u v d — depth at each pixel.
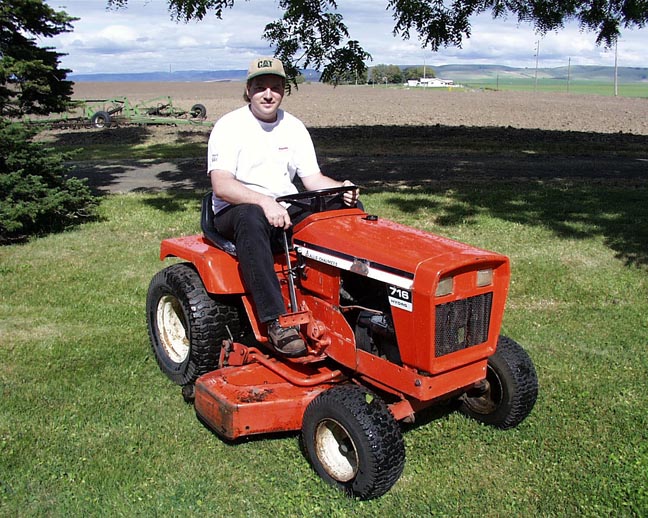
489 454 3.88
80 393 4.57
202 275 4.34
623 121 30.94
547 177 13.26
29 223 9.03
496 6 13.63
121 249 8.16
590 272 7.20
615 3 14.41
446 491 3.52
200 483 3.57
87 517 3.30
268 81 4.16
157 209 10.38
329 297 3.87
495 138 20.61
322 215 4.05
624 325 5.89
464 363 3.57
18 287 6.76
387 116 32.84
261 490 3.53
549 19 14.03
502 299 3.67
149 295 4.99
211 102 42.50
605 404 4.46
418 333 3.41
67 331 5.68
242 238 3.88
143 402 4.46
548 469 3.72
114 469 3.67
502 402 4.04
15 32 10.41
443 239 3.82
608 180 12.73
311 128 24.41
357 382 3.99
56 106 11.07
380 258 3.54
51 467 3.69
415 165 15.06
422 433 4.10
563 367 5.02
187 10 11.79
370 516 3.32
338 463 3.60
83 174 14.34
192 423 4.21
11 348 5.30
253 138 4.26
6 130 8.66
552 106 43.97
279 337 3.80
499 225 9.02
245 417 3.73
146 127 25.30
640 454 3.84
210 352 4.50
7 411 4.30
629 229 8.75
